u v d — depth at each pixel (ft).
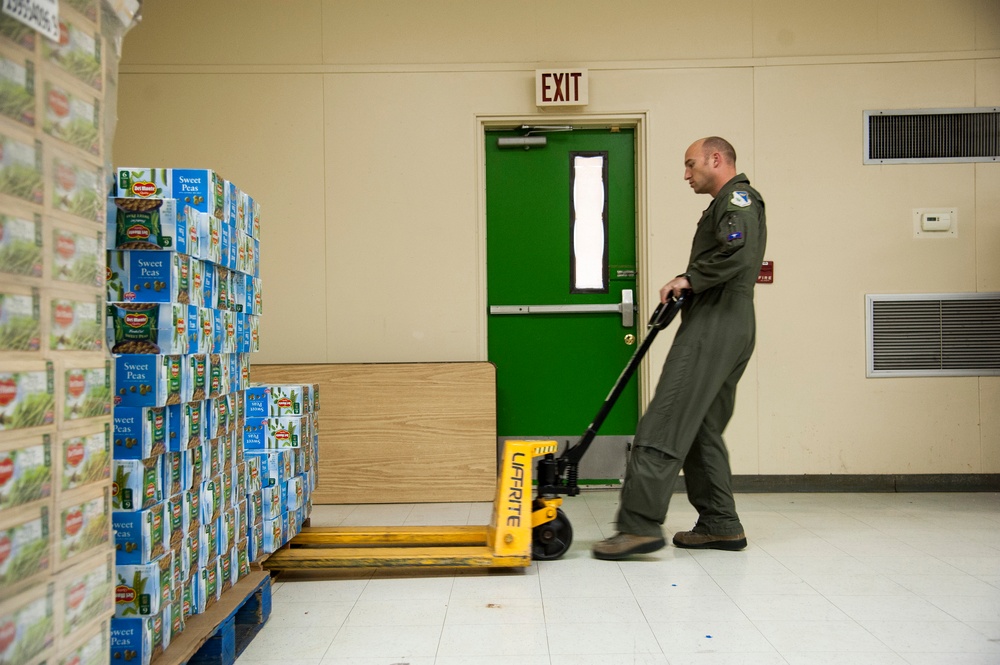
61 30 3.79
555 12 13.69
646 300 13.69
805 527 10.90
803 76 13.62
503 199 14.19
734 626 6.89
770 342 13.58
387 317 13.73
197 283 6.12
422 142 13.74
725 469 9.84
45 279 3.65
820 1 13.65
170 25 13.66
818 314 13.60
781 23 13.64
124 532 5.11
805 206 13.62
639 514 9.36
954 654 6.17
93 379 4.09
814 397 13.58
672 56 13.66
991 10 13.61
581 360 14.17
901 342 13.58
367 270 13.74
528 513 8.75
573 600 7.75
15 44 3.42
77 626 3.86
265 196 13.71
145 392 5.24
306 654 6.40
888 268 13.61
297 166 13.73
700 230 9.99
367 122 13.74
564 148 14.17
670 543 10.17
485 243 13.99
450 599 7.89
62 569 3.73
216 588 6.42
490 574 8.83
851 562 9.02
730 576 8.52
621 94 13.67
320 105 13.73
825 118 13.64
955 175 13.62
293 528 8.81
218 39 13.70
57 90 3.77
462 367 13.15
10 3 3.30
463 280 13.70
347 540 9.40
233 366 7.09
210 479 6.35
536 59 13.70
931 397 13.52
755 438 13.58
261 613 7.04
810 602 7.54
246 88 13.70
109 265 5.52
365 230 13.74
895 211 13.61
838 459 13.56
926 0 13.62
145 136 13.67
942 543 9.87
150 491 5.30
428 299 13.73
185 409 5.74
